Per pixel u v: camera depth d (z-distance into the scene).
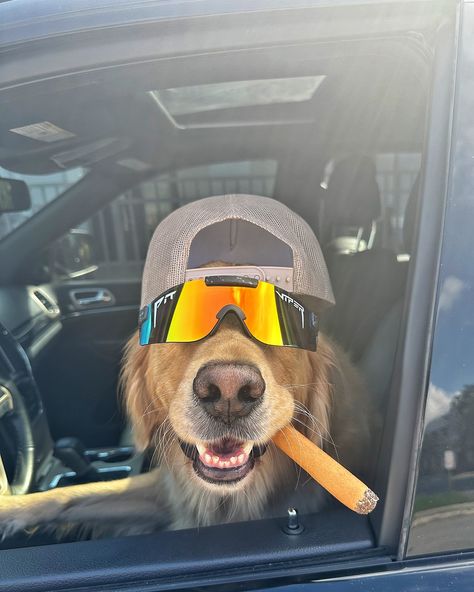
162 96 0.58
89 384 0.84
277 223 0.42
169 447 0.44
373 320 0.62
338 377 0.49
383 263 0.67
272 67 0.34
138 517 0.48
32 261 0.86
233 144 0.86
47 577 0.26
